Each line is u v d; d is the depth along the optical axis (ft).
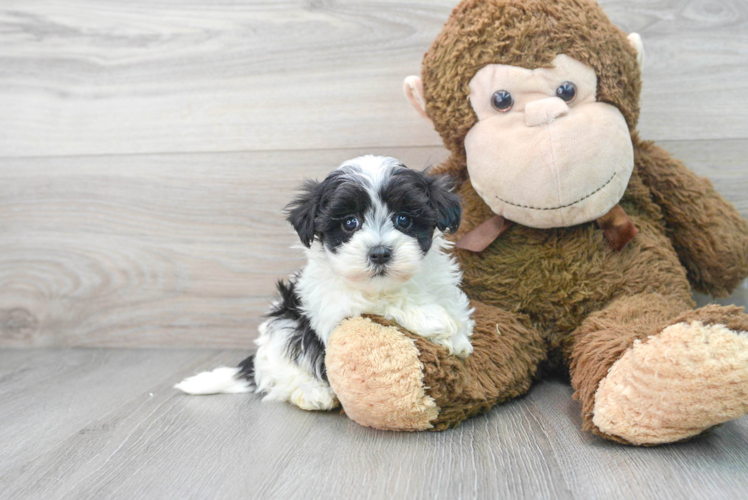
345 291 4.67
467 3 5.21
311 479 3.69
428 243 4.64
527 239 5.37
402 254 4.30
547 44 4.90
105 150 7.18
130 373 6.36
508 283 5.32
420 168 6.68
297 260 6.98
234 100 6.94
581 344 4.59
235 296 7.13
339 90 6.78
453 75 5.13
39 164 7.28
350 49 6.72
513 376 4.85
